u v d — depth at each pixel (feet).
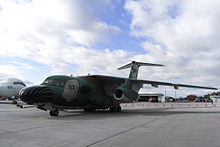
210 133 29.14
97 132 29.60
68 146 21.58
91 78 67.00
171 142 23.49
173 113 65.00
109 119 46.60
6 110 74.69
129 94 68.13
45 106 52.95
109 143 22.88
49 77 56.03
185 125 37.06
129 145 22.04
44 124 37.96
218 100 277.03
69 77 59.47
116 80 69.82
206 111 74.90
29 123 39.34
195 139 25.11
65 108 58.54
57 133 28.73
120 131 30.48
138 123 39.65
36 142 23.30
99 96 67.51
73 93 58.44
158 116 54.34
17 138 25.43
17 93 153.58
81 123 39.45
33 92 49.37
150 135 27.53
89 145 21.99
